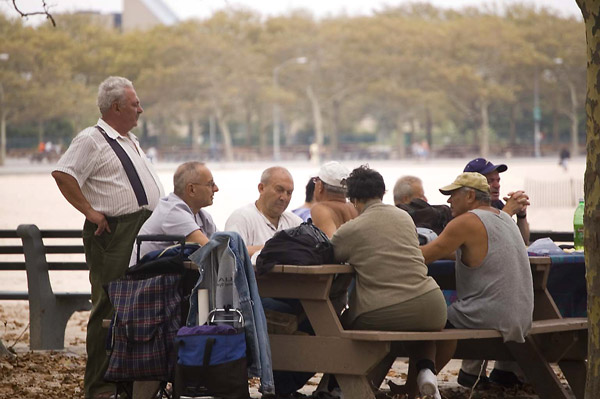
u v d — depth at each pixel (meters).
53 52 185.75
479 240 11.65
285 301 12.17
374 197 11.61
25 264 17.33
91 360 12.65
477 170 14.98
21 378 14.57
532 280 12.21
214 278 10.91
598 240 9.50
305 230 11.34
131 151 12.92
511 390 14.21
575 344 12.95
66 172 12.38
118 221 12.62
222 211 53.81
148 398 11.37
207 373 10.34
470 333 11.23
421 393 11.48
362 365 10.86
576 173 105.38
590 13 9.53
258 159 194.00
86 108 188.12
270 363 10.73
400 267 11.21
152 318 10.84
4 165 166.00
